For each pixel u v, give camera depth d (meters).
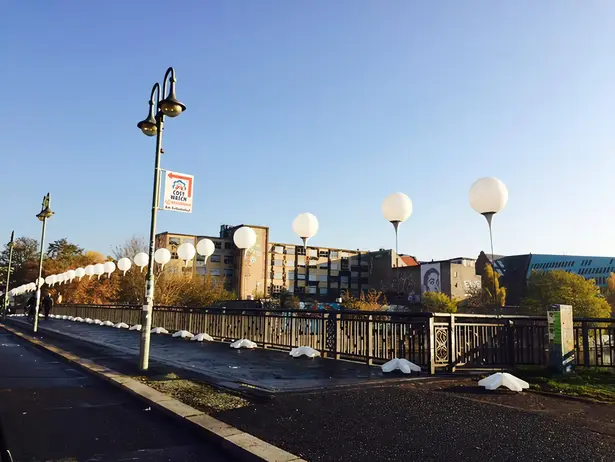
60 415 6.43
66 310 35.00
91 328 23.69
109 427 5.87
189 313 18.23
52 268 75.50
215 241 101.62
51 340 16.95
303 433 5.22
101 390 8.17
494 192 10.82
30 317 34.09
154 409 6.74
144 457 4.78
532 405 6.46
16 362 11.87
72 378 9.38
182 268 60.97
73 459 4.70
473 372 9.16
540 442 4.83
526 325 10.23
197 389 7.66
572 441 4.85
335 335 11.48
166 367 10.02
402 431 5.26
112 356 11.98
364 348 10.62
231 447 4.90
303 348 11.73
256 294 98.75
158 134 10.14
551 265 102.81
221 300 61.97
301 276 114.12
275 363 10.59
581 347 10.00
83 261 80.38
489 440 4.91
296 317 12.83
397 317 9.96
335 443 4.87
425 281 100.44
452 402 6.63
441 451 4.59
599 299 70.69
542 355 10.07
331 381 8.27
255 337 14.34
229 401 6.78
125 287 60.16
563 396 7.01
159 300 53.16
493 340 9.91
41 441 5.27
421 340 9.40
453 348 9.29
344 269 119.38
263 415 5.99
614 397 6.95
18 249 97.69
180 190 10.40
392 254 115.00
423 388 7.66
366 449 4.68
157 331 19.27
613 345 9.39
